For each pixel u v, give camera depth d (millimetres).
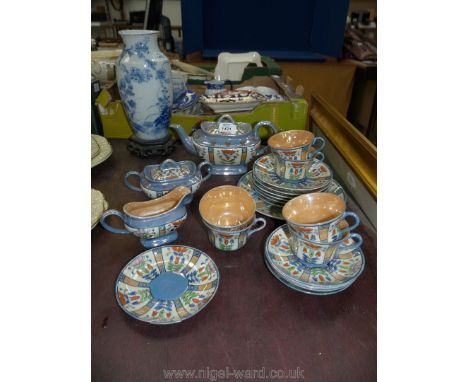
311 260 615
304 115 1112
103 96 1123
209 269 628
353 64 2348
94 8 2893
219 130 950
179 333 534
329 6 2262
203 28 2432
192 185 807
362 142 995
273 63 1731
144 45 887
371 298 597
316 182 853
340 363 495
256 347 516
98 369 485
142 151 1039
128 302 568
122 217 678
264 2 2387
